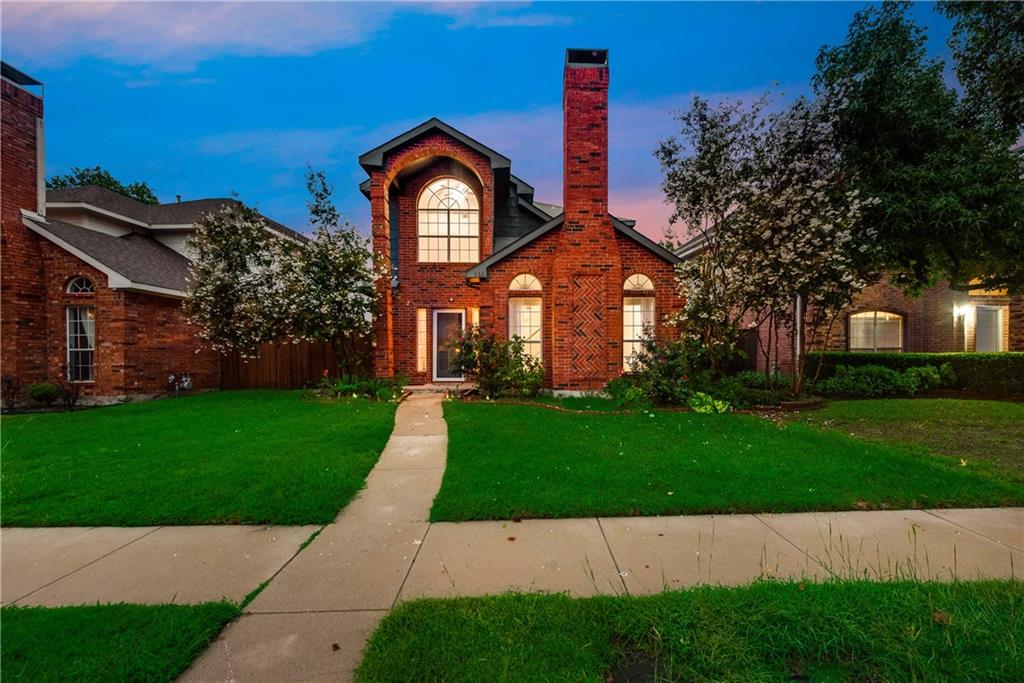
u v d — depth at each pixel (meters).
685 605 2.47
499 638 2.23
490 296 11.16
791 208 9.00
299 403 10.28
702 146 9.48
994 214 8.22
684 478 4.81
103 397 11.44
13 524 3.85
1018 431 7.22
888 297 14.11
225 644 2.30
